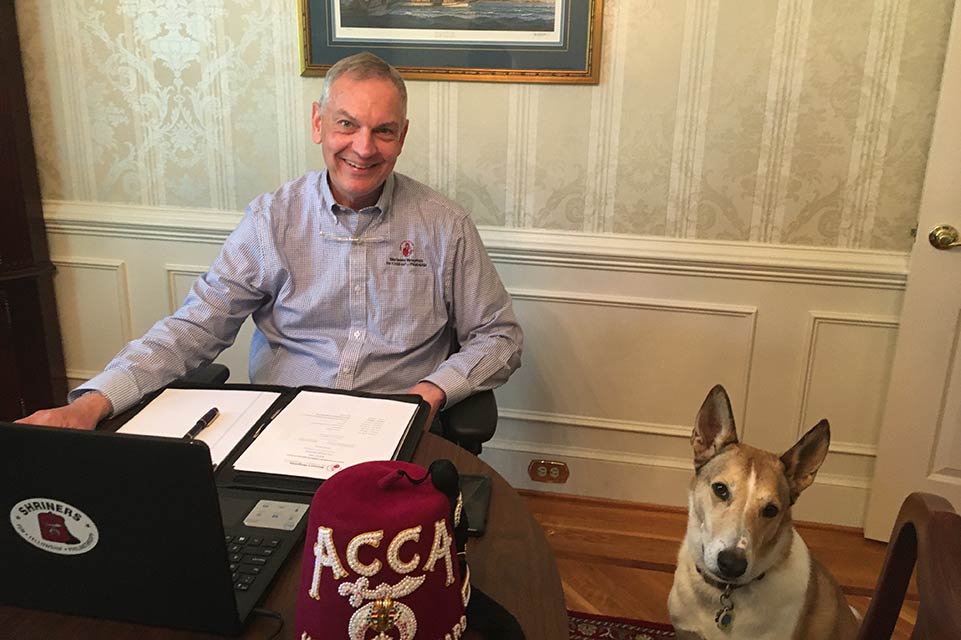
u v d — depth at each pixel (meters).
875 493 2.11
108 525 0.76
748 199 2.02
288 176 2.21
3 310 2.27
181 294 2.37
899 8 1.82
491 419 1.41
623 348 2.19
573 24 1.95
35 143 2.29
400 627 0.68
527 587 0.90
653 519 2.25
